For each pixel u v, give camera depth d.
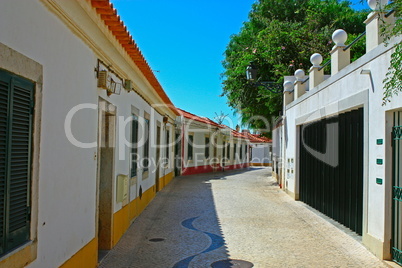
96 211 6.09
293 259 6.60
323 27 20.00
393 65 5.31
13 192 3.37
